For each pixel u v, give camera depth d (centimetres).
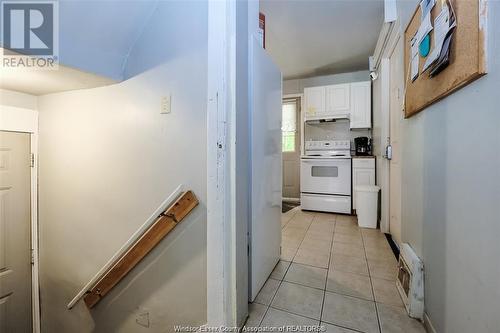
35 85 160
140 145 147
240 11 135
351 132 423
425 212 135
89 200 167
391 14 215
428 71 124
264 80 174
